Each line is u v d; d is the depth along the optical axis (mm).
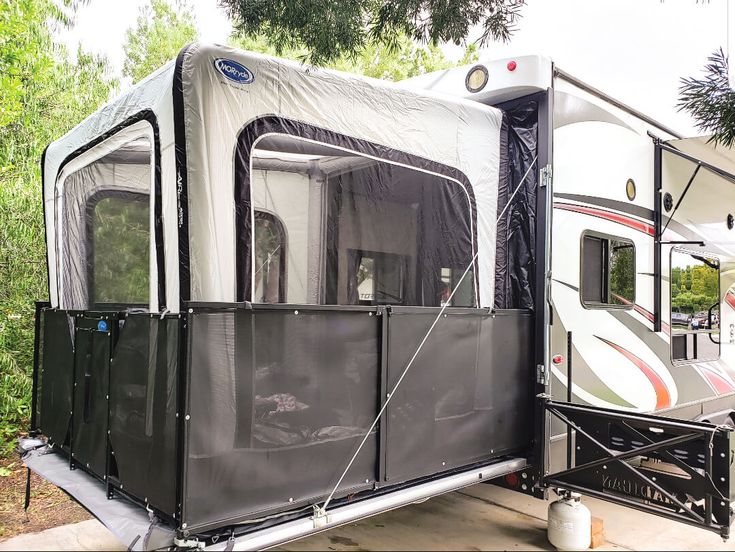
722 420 5062
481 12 3457
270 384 2199
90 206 3309
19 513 3803
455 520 3471
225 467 2068
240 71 2318
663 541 3242
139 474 2268
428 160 3084
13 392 4914
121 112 2758
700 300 4953
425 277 3160
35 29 5203
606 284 3863
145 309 2781
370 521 3455
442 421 2859
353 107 2740
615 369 3875
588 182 3719
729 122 3332
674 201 4590
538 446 3303
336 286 2844
